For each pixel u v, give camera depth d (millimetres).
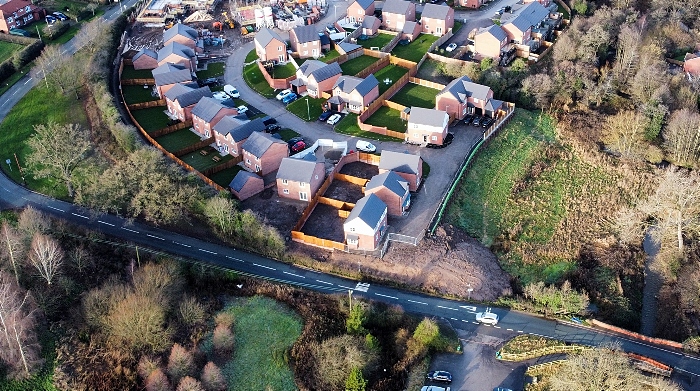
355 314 85188
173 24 167000
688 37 153375
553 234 106500
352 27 164375
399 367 82188
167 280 89000
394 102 134250
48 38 157000
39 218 97062
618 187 117312
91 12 171875
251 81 143000
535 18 153625
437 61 148875
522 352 83625
